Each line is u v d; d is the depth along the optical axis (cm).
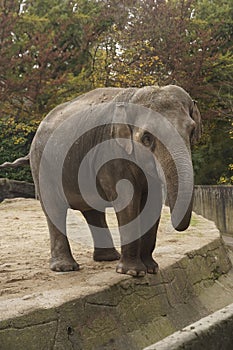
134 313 635
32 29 2461
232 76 2398
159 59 2314
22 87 2234
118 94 650
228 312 371
